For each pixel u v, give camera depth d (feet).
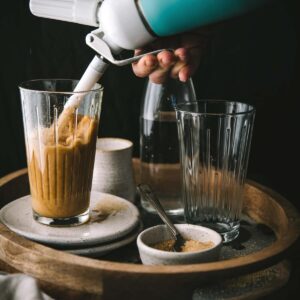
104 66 2.67
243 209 3.18
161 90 3.01
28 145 2.62
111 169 3.04
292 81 3.69
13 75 3.71
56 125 2.54
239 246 2.73
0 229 2.51
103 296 2.21
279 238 2.59
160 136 3.03
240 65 3.68
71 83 2.84
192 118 2.74
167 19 2.53
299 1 3.57
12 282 2.10
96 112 2.62
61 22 3.61
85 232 2.58
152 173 3.08
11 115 3.78
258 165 3.87
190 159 2.81
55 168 2.56
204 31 3.01
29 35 3.64
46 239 2.50
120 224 2.68
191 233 2.56
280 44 3.63
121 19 2.54
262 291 2.35
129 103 3.78
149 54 2.73
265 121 3.78
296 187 3.88
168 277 2.15
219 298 2.29
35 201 2.65
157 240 2.56
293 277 2.56
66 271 2.23
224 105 2.92
